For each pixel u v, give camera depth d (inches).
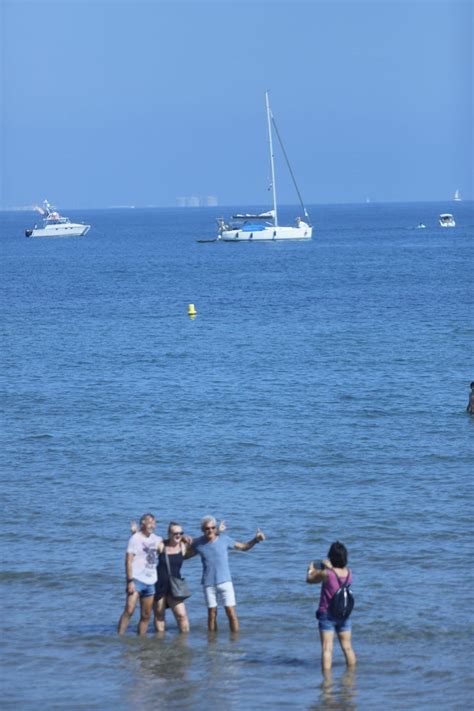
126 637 2159.2
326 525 2923.2
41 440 4097.0
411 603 2319.1
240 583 2465.6
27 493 3307.1
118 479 3491.6
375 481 3422.7
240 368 5935.0
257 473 3558.1
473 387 4503.0
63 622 2249.0
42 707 1820.9
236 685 1913.1
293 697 1856.5
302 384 5349.4
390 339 7106.3
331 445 3961.6
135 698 1860.2
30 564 2620.6
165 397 5027.1
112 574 2544.3
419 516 2999.5
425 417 4466.0
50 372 5846.5
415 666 1990.7
